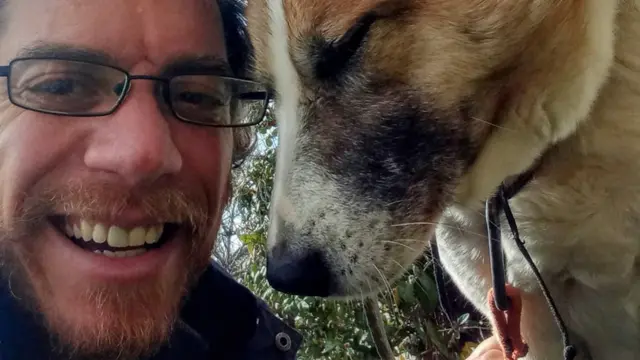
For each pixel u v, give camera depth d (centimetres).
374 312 46
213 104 26
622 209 28
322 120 27
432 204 28
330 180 27
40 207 22
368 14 25
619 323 30
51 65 22
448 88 26
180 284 26
